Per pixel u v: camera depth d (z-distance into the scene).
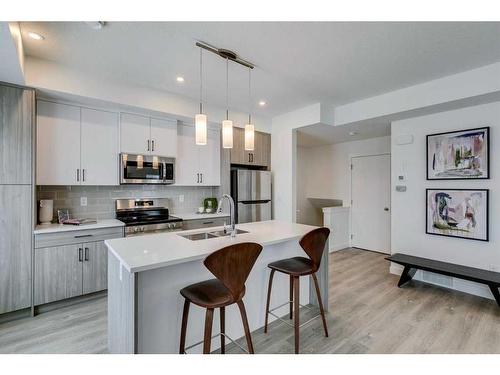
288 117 4.39
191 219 3.74
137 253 1.69
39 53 2.46
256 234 2.35
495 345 2.10
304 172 6.45
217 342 2.06
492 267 2.96
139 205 3.75
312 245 2.13
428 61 2.57
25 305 2.51
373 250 5.13
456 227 3.21
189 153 4.03
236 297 1.61
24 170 2.51
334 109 4.10
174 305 1.81
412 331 2.31
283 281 2.59
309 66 2.70
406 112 3.35
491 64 2.61
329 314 2.63
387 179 4.94
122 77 3.00
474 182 3.09
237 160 4.35
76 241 2.79
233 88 3.32
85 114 3.10
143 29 2.07
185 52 2.44
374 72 2.83
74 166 3.02
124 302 1.62
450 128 3.27
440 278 3.38
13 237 2.46
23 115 2.52
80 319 2.52
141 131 3.44
